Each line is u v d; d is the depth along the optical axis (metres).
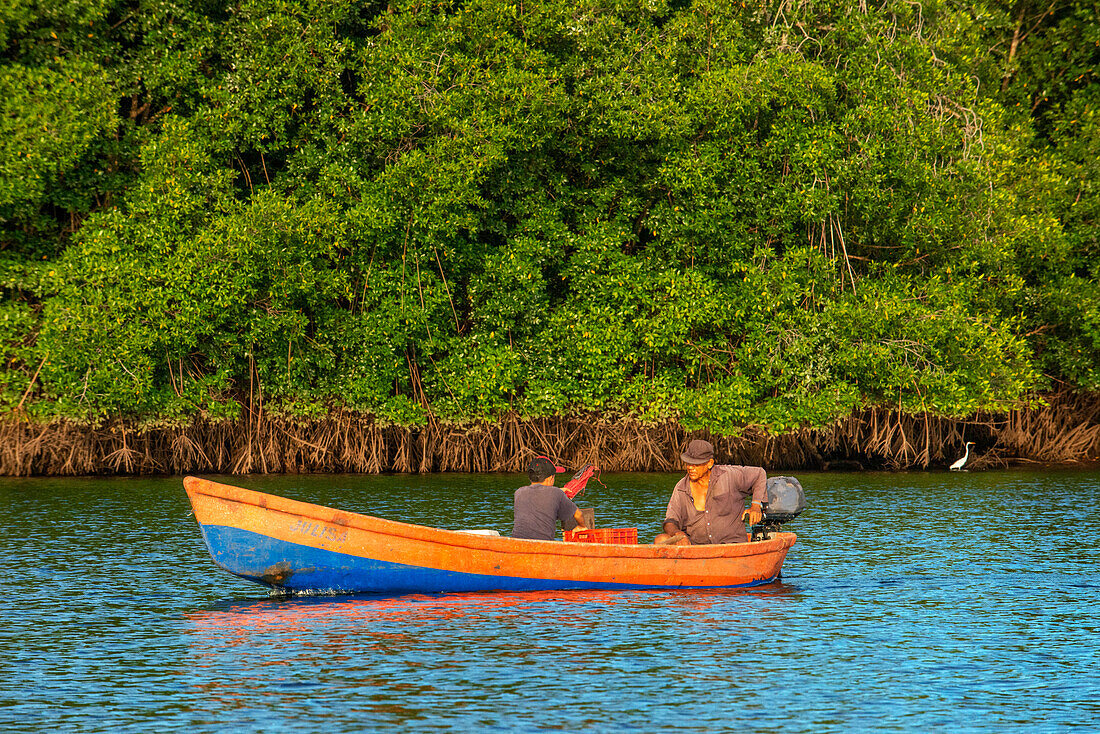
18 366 98.38
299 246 99.31
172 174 97.88
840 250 110.44
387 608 40.19
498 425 105.75
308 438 105.19
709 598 42.06
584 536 45.69
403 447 106.50
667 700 28.89
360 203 100.00
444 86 102.94
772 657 33.19
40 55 98.56
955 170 105.25
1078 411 122.94
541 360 105.44
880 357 101.50
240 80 100.81
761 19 112.50
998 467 112.75
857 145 105.56
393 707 28.23
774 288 105.50
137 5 106.19
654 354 107.62
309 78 101.81
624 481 94.56
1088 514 69.12
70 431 97.38
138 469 100.44
